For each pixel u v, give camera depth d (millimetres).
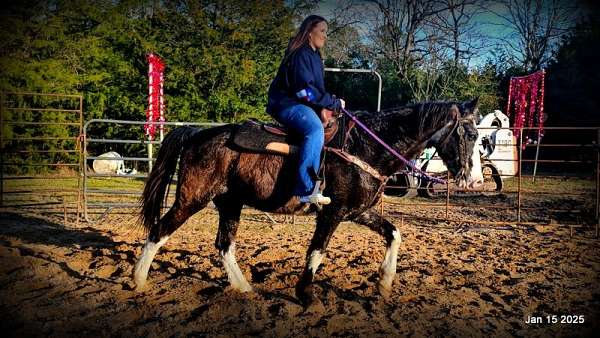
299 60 4262
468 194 13633
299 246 6766
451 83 24859
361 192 4395
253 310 4301
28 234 7324
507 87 26688
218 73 18266
